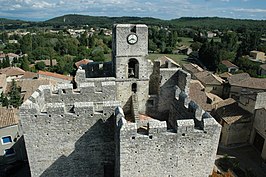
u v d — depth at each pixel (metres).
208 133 19.83
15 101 70.50
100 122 23.77
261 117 44.03
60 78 91.06
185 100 24.69
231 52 144.62
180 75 32.84
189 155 20.36
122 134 18.48
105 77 32.94
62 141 24.02
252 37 149.88
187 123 19.44
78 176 26.20
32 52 160.25
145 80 32.66
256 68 116.06
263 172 39.59
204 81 81.31
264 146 42.56
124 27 29.55
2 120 40.78
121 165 19.67
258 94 45.06
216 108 53.12
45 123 22.91
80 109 23.05
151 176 20.64
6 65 130.38
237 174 38.25
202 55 145.12
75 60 140.38
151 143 19.20
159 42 185.00
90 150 24.94
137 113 30.50
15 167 40.16
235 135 46.94
